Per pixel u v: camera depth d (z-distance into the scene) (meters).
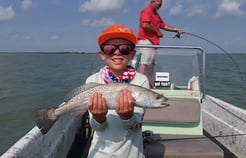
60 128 1.48
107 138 0.86
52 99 5.64
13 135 3.53
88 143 1.56
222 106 1.92
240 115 1.68
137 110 0.87
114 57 0.87
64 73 10.30
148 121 1.55
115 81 0.88
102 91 0.82
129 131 0.85
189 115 1.55
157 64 1.79
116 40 0.86
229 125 1.80
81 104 0.84
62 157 1.48
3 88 7.08
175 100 1.58
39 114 0.85
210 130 2.05
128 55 0.87
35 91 6.55
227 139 1.80
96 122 0.83
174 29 2.12
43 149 1.20
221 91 5.60
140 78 0.90
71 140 1.69
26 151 1.02
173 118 1.55
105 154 0.86
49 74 10.27
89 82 0.88
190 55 1.76
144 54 1.77
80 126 1.83
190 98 1.59
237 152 1.68
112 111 0.86
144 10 2.07
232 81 6.66
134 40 0.87
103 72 0.90
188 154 1.26
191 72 1.78
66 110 0.85
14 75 10.24
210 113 2.11
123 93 0.78
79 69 9.17
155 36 2.09
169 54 1.79
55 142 1.36
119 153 0.85
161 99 0.84
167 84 1.79
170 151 1.27
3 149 3.10
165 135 1.47
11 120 4.14
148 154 1.27
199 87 1.72
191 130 1.55
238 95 5.25
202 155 1.26
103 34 0.86
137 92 0.82
